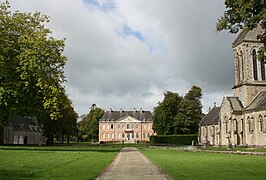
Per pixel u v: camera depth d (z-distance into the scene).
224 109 84.75
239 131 80.50
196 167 24.77
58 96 49.25
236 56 87.25
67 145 93.38
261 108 72.25
